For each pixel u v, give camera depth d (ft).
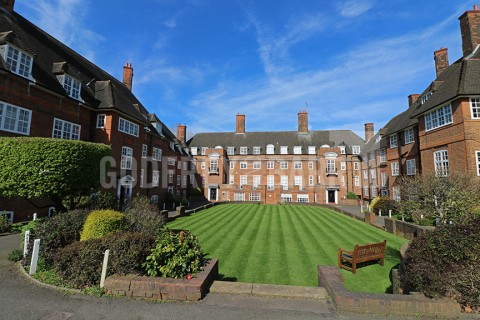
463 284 13.94
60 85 55.42
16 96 45.65
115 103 65.77
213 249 35.09
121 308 14.61
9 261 23.47
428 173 45.96
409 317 13.39
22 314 14.12
